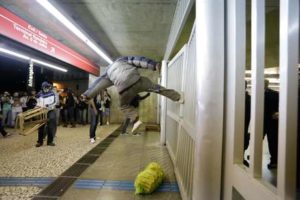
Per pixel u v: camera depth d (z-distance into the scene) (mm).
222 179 1651
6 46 6191
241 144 1463
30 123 5527
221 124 1631
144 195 2943
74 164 4219
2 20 3867
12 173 3680
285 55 923
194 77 2545
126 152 5230
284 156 921
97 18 5387
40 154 4906
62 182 3324
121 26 5918
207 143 1641
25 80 13664
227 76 1605
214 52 1622
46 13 4996
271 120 3326
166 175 3701
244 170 1332
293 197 917
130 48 8203
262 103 1230
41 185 3199
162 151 5371
